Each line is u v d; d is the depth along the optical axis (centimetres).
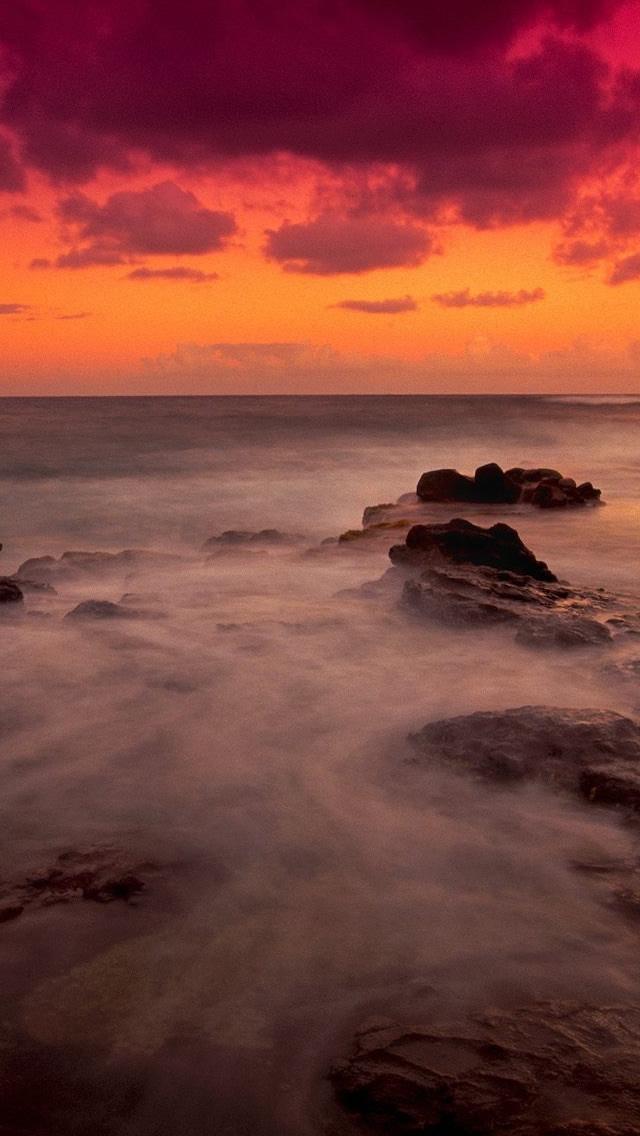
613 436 5916
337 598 1054
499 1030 279
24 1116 248
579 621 809
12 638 840
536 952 329
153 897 368
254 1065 269
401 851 413
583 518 1847
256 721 605
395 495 3238
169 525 2686
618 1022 284
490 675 709
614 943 334
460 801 467
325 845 420
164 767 524
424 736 541
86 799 477
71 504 3042
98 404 16250
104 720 609
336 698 656
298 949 331
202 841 425
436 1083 256
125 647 807
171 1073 265
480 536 1098
